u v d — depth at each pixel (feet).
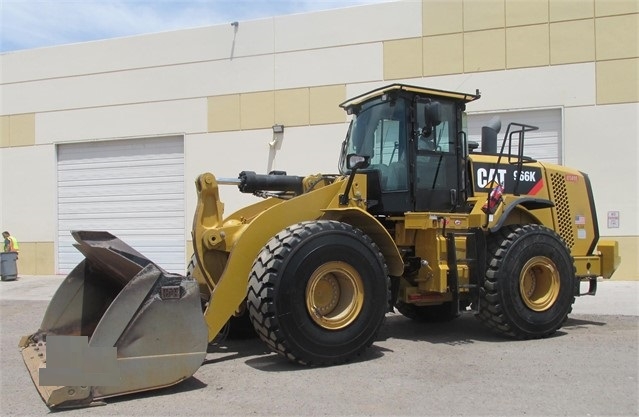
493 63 40.19
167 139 48.11
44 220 51.31
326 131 43.52
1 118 51.80
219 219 18.52
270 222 17.66
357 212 18.34
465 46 40.70
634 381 15.24
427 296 20.52
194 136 46.73
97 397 13.56
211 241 18.01
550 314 21.02
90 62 49.52
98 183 50.11
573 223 24.17
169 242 48.01
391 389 14.57
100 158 50.03
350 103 22.66
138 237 48.88
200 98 46.55
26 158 51.60
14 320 28.25
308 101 43.93
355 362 17.33
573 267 21.89
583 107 38.65
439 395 14.08
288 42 44.34
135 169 49.03
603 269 24.63
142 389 13.93
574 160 38.81
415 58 41.65
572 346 19.62
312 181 20.67
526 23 39.60
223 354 18.66
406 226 19.90
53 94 50.67
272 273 16.03
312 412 12.95
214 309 16.69
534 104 39.50
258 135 45.06
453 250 19.63
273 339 16.05
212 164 46.26
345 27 43.09
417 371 16.28
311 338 16.44
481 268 20.13
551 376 15.72
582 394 14.14
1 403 13.99
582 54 38.63
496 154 23.38
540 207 22.70
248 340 20.86
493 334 21.98
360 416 12.67
